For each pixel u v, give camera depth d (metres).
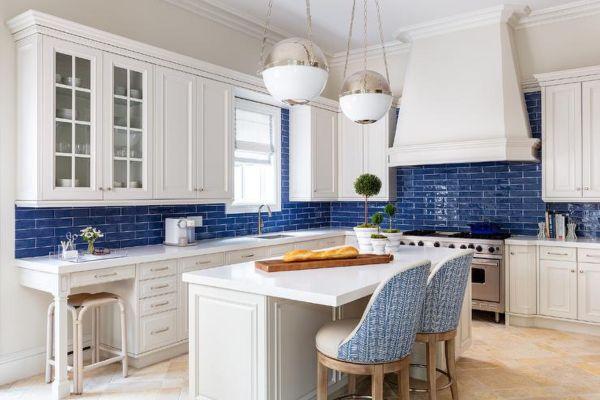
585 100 4.59
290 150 5.98
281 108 5.95
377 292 2.06
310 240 5.39
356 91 2.88
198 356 2.62
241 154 5.48
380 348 2.12
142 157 3.76
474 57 5.07
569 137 4.68
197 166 4.21
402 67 6.04
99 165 3.46
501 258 4.79
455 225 5.68
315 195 5.82
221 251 4.20
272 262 2.81
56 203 3.23
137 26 4.18
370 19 5.16
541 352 3.97
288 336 2.49
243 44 5.32
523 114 4.85
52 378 3.41
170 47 4.48
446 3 4.76
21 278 3.36
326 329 2.39
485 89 4.96
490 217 5.45
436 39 5.31
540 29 5.11
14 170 3.36
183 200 4.10
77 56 3.33
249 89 4.82
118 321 3.63
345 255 2.95
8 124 3.32
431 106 5.29
